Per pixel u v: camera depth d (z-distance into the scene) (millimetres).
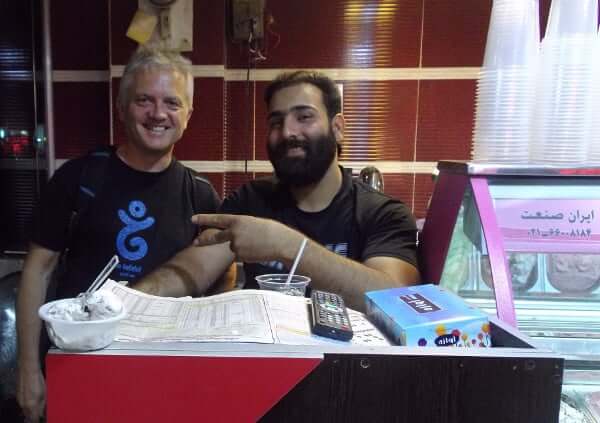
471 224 818
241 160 2008
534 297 864
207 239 866
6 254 2066
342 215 1192
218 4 1869
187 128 1951
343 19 1920
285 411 466
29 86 2035
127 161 1299
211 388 457
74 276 1232
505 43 833
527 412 468
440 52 1906
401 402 467
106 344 463
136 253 1243
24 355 1170
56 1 2006
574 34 796
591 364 707
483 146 861
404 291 646
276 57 1948
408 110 1950
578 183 781
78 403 453
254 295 634
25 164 2068
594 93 803
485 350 474
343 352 462
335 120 1181
